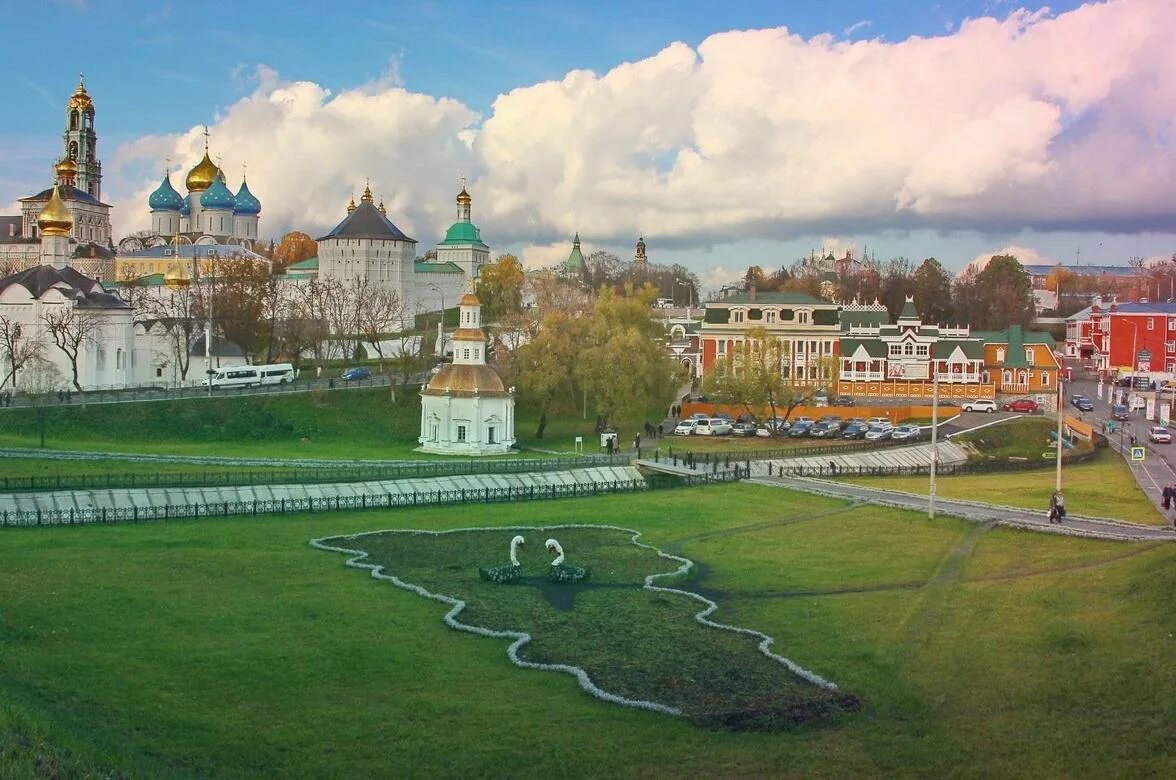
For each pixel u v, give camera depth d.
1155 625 57.12
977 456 158.12
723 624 64.12
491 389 148.50
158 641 57.81
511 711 49.03
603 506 106.81
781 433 166.25
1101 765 42.72
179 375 192.25
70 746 40.38
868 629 62.06
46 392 161.38
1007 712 48.38
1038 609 63.84
